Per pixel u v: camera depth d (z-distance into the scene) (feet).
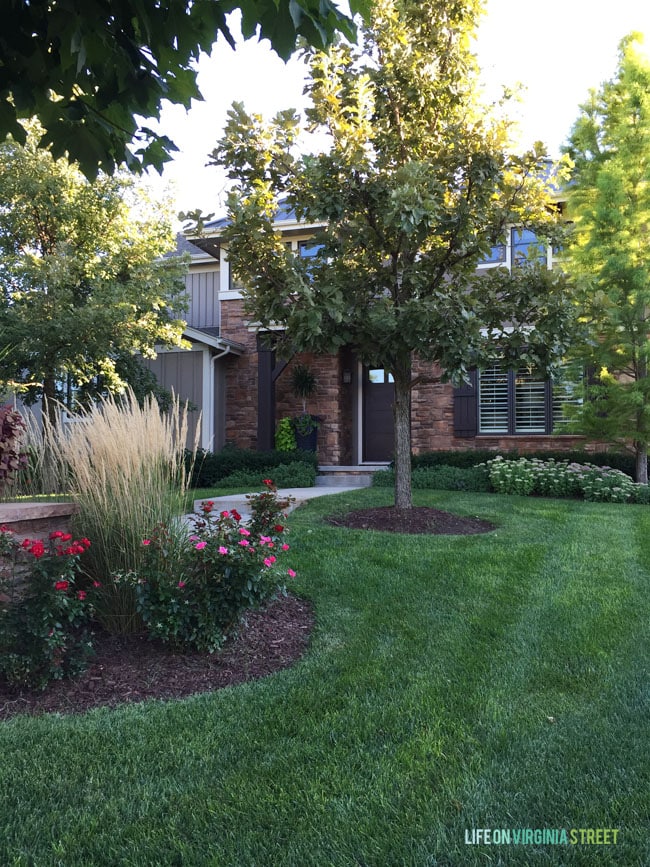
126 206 35.27
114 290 31.86
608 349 32.48
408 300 19.94
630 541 20.25
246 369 45.42
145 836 6.72
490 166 20.33
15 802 7.36
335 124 20.04
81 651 10.87
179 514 13.55
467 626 13.02
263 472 39.22
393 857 6.40
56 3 7.09
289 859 6.36
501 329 22.62
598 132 33.86
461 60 21.48
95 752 8.38
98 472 13.00
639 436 32.12
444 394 42.27
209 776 7.83
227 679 10.98
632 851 6.48
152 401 14.25
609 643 12.22
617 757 8.28
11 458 12.80
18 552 10.52
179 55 8.31
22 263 31.19
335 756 8.25
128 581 11.66
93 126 8.96
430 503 27.14
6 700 10.07
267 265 20.74
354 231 20.92
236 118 20.30
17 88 8.04
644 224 32.22
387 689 10.23
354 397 46.06
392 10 20.58
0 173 32.12
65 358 32.19
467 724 9.14
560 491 31.71
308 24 7.61
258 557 11.95
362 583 15.43
